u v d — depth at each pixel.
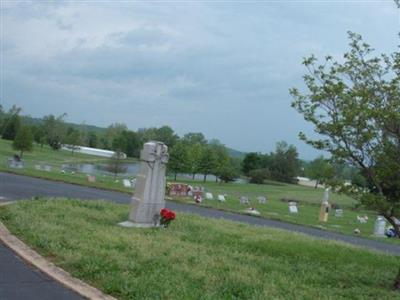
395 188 10.00
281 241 13.09
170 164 69.31
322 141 10.13
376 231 24.95
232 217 22.72
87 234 10.83
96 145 121.44
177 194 31.58
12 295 6.60
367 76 10.08
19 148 58.84
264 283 8.31
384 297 8.77
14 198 18.03
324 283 9.38
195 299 6.85
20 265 8.09
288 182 90.94
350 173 10.41
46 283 7.26
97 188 29.11
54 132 92.69
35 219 12.06
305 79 11.30
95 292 6.93
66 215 13.55
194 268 8.71
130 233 11.99
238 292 7.58
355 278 10.22
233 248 11.63
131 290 6.94
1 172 31.61
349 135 9.80
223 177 73.62
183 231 13.56
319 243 13.68
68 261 8.26
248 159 90.12
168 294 6.94
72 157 84.56
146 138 101.88
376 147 9.78
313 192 64.19
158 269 8.27
